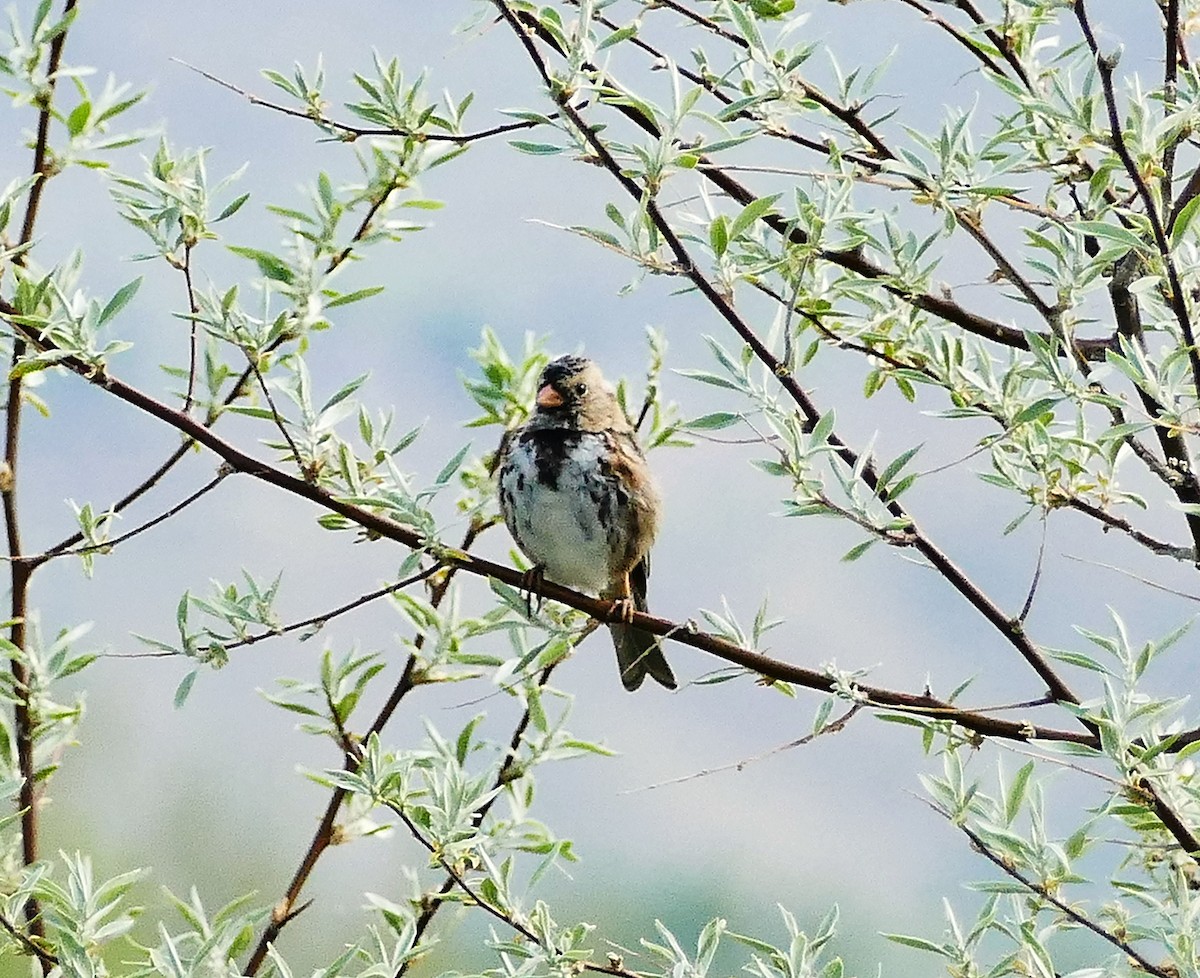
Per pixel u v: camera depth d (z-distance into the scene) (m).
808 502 8.72
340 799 9.55
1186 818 8.36
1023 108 8.52
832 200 8.80
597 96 8.46
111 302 8.66
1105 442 8.56
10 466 9.34
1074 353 8.77
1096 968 8.25
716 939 8.71
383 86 9.54
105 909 8.59
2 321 8.64
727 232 8.68
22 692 9.27
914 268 9.21
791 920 8.70
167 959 8.48
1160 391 8.03
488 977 8.80
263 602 9.09
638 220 8.62
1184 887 8.12
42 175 9.20
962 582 8.81
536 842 9.27
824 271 9.88
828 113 9.22
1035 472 8.81
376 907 9.12
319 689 9.56
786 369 8.80
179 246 9.27
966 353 9.44
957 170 8.85
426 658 9.84
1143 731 8.14
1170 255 7.77
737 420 8.72
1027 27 8.82
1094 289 8.65
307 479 9.14
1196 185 8.43
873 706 8.52
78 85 9.27
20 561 9.23
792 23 9.42
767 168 8.77
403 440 9.49
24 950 8.65
